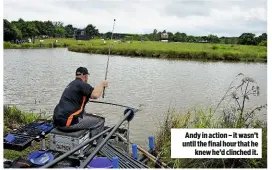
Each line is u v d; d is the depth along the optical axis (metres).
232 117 5.78
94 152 3.49
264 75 24.20
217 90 16.95
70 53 46.34
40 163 4.67
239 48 50.88
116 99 13.84
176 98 14.44
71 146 4.91
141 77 21.78
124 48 46.84
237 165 5.15
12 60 31.80
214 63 35.78
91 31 89.50
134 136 7.72
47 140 5.99
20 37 67.19
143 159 5.36
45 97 13.53
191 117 6.84
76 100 5.21
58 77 20.38
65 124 5.04
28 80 18.64
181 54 43.06
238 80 21.25
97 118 5.69
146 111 11.15
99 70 25.27
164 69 27.62
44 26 88.19
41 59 34.06
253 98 13.98
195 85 18.69
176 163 5.13
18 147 5.34
